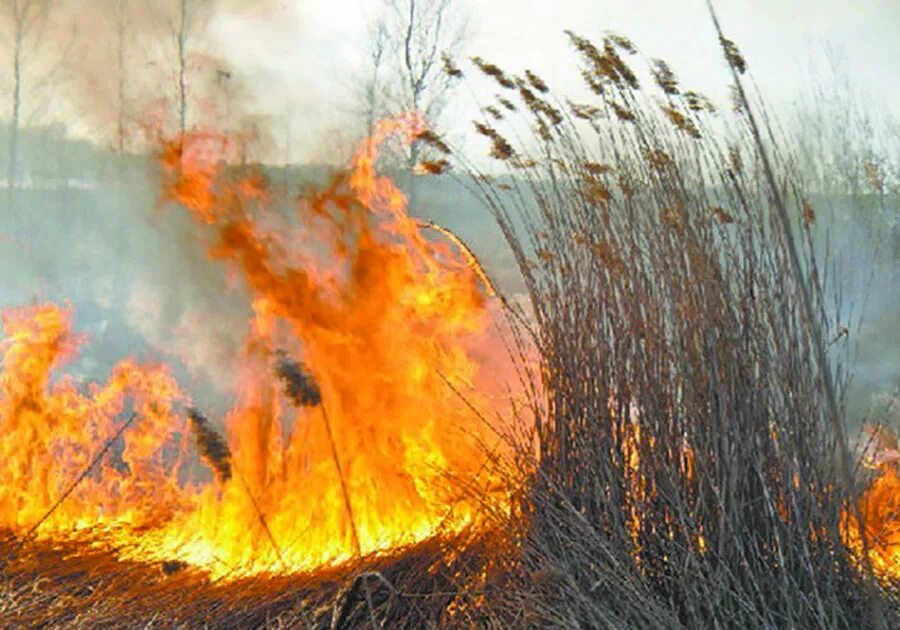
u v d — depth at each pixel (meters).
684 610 2.95
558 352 3.36
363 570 3.53
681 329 3.13
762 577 2.89
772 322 3.06
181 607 3.38
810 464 2.99
